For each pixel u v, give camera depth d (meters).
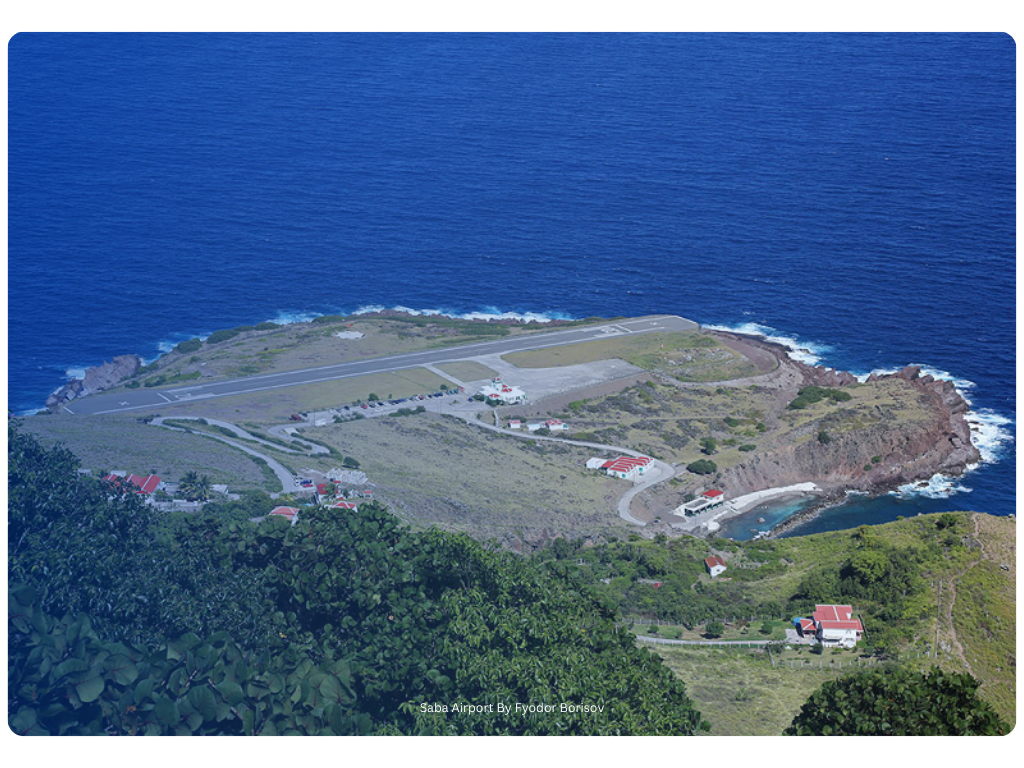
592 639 81.25
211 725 65.75
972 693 72.44
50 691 63.19
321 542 92.88
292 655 74.75
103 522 89.56
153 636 72.69
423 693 74.12
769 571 122.06
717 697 87.75
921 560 113.00
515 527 142.50
